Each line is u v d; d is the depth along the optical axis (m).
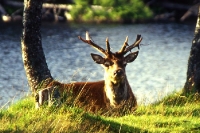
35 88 22.00
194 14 89.25
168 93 30.31
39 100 20.42
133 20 89.19
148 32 76.06
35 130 17.97
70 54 59.88
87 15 88.88
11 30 74.12
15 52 59.25
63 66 53.31
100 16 89.31
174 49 63.59
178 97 25.48
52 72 50.06
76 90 21.50
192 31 76.94
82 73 49.62
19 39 67.31
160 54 60.47
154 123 20.75
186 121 21.16
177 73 50.66
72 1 93.56
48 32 74.56
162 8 92.81
